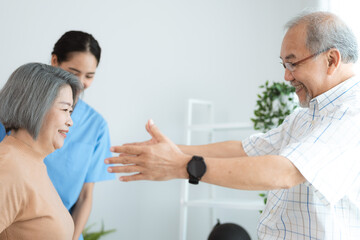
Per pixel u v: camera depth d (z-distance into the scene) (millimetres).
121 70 3271
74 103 1485
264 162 1146
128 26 3318
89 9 3238
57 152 1780
